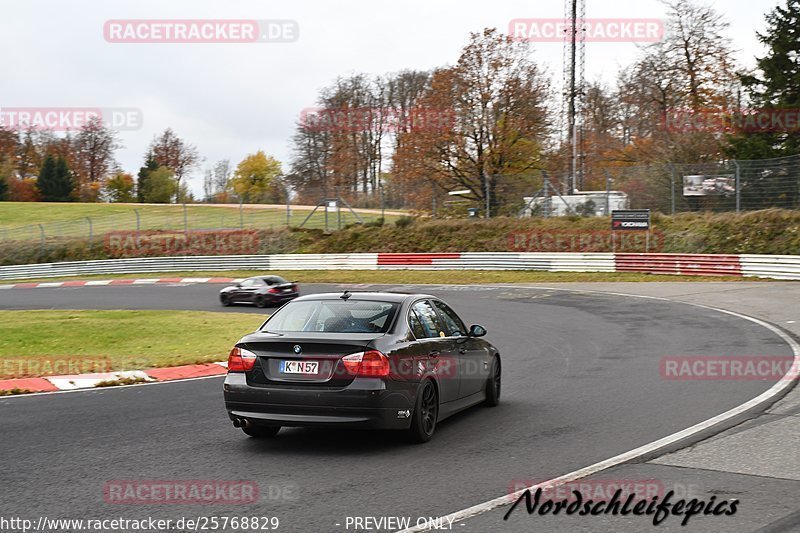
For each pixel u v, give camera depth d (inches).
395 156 1791.3
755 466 245.9
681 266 1269.7
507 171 1758.1
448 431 313.0
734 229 1330.0
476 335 346.6
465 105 1708.9
